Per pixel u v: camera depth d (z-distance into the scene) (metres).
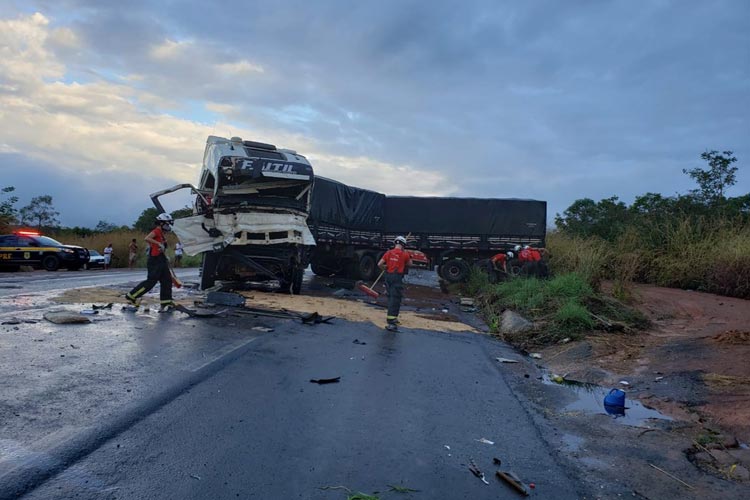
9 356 5.80
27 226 36.03
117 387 5.04
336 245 19.25
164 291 9.74
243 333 8.15
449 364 7.49
